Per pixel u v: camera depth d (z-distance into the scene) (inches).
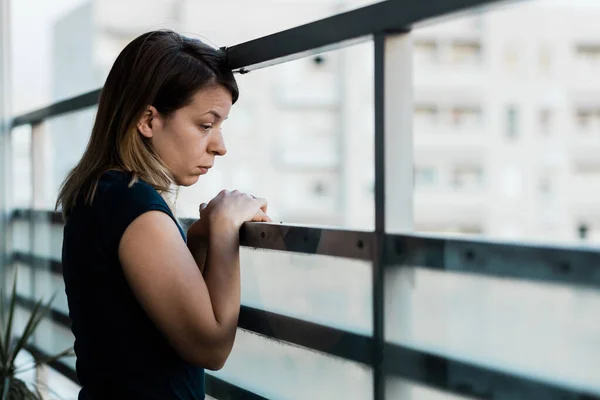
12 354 91.0
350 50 1402.6
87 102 82.1
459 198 1464.1
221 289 42.1
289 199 1405.0
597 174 1509.6
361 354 43.0
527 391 33.3
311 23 44.6
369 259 41.9
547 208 1508.4
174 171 43.6
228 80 43.8
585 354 30.7
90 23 1150.3
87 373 41.6
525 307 33.2
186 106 42.4
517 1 32.7
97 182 40.4
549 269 31.9
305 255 47.4
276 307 50.6
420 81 1462.8
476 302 35.6
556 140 1508.4
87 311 40.7
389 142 40.6
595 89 1515.7
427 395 38.6
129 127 41.7
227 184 1373.0
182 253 39.0
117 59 43.1
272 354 51.1
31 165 106.3
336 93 1406.3
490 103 1467.8
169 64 41.8
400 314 40.1
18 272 112.3
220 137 44.4
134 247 38.5
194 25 1197.1
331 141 1400.1
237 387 54.9
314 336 46.9
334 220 1423.5
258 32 1207.6
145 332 40.1
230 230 43.5
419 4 37.0
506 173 1471.5
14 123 113.7
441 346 37.6
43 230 101.9
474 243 35.5
